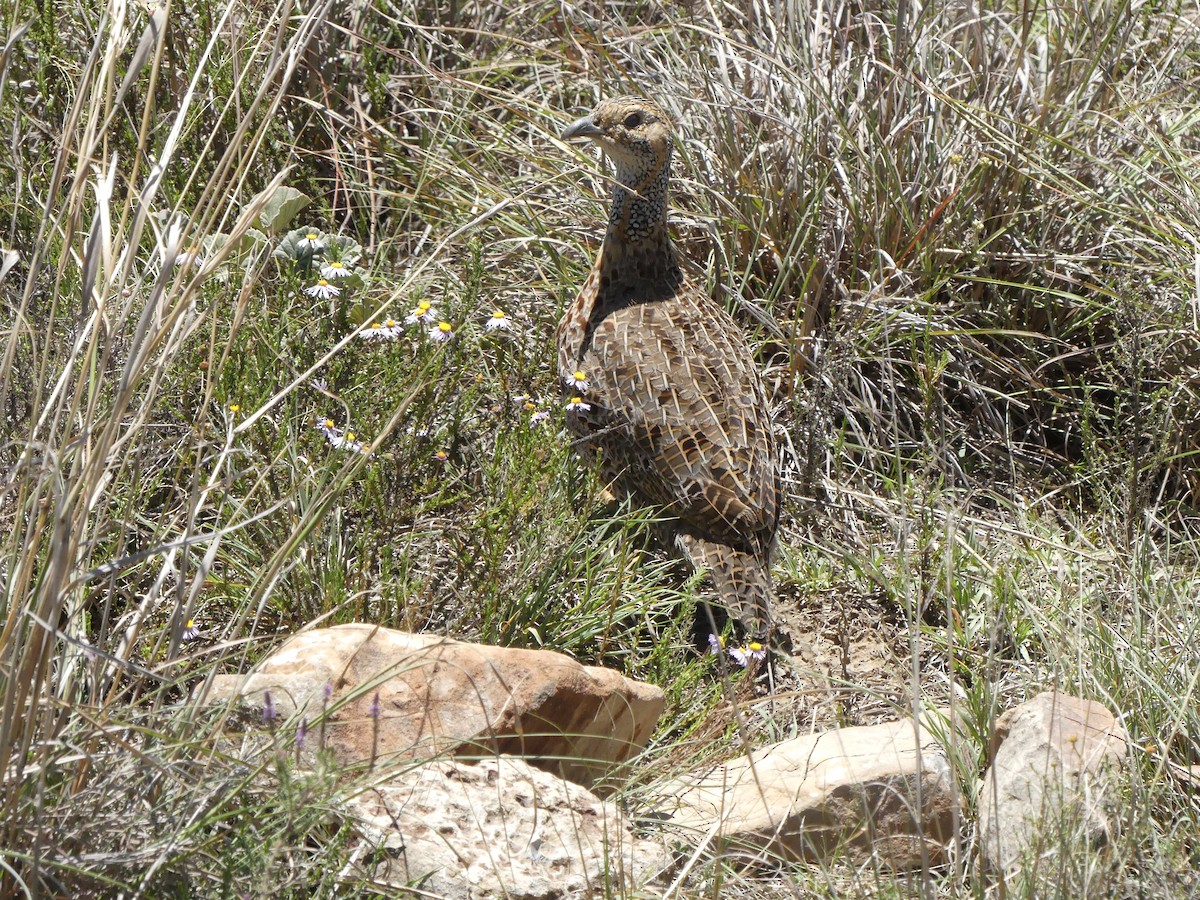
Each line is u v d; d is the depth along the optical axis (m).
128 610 6.74
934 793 6.92
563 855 6.07
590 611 8.25
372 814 5.95
